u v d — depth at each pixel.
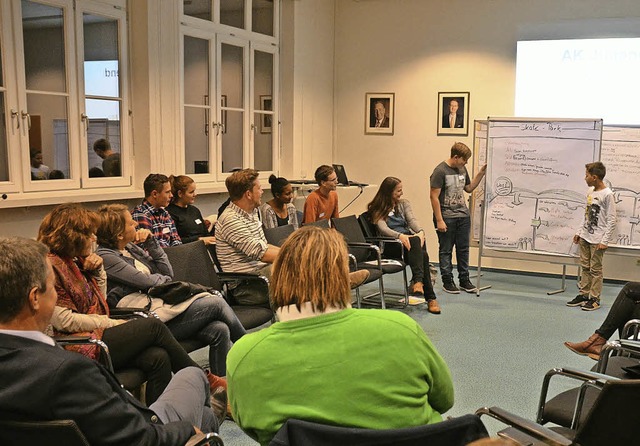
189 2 5.59
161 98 5.24
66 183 4.60
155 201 4.25
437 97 7.27
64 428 1.47
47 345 1.55
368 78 7.59
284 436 1.44
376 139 7.62
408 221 5.64
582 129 5.56
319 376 1.49
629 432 1.67
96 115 4.86
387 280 6.58
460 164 5.93
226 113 6.17
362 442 1.43
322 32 7.42
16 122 4.24
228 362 1.57
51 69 4.48
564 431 2.08
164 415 1.99
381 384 1.50
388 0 7.38
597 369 2.56
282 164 7.05
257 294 3.66
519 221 5.85
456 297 5.86
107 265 3.12
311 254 1.56
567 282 6.62
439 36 7.18
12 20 4.18
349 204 7.17
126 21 5.05
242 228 3.83
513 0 6.81
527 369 3.91
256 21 6.60
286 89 6.95
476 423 1.48
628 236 5.86
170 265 3.48
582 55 6.55
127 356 2.59
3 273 1.53
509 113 6.96
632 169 5.80
